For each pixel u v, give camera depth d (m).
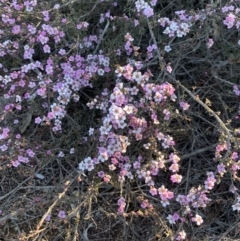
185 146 0.34
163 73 0.33
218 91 0.34
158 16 0.33
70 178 0.32
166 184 0.33
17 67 0.37
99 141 0.31
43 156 0.34
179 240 0.30
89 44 0.35
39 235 0.32
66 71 0.34
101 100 0.33
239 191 0.33
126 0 0.37
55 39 0.35
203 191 0.29
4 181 0.35
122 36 0.34
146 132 0.31
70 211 0.31
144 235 0.32
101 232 0.33
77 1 0.36
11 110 0.34
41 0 0.37
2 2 0.36
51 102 0.35
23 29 0.35
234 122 0.34
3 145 0.33
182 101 0.32
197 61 0.34
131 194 0.32
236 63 0.33
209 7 0.32
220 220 0.33
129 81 0.32
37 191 0.34
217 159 0.30
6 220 0.32
